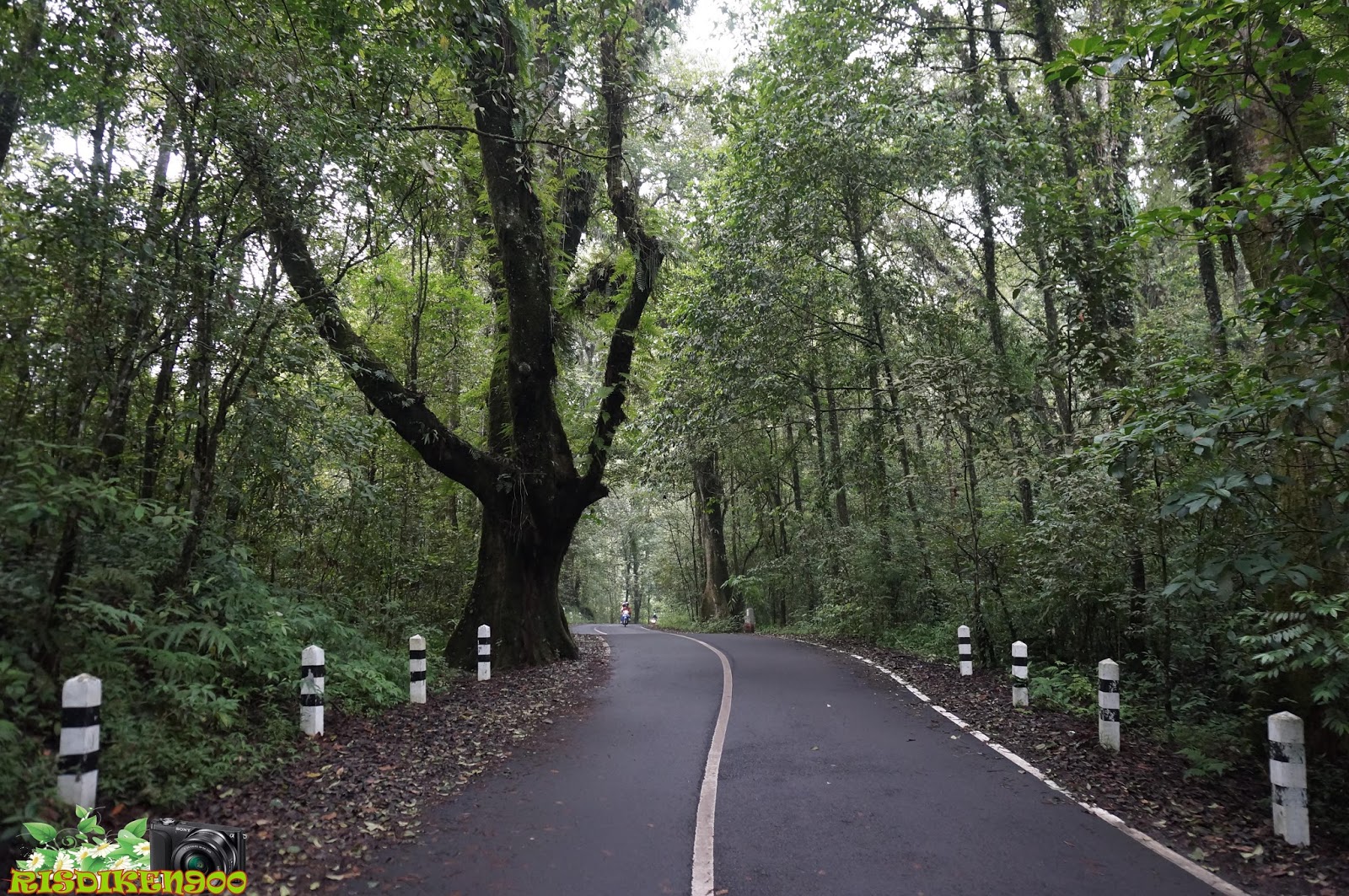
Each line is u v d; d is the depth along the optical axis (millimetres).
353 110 8430
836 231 18109
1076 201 12211
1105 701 7766
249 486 10188
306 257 9500
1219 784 6555
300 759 6715
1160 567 9883
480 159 13719
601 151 14430
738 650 18406
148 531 7406
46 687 5527
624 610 43625
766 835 5234
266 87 7312
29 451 5566
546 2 12688
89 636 6324
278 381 8789
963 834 5270
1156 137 14711
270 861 4602
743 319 17859
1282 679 7109
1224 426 5816
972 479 13945
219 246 7836
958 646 14359
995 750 7719
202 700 6465
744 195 17438
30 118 6715
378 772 6578
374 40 9227
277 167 7621
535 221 13727
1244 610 7410
